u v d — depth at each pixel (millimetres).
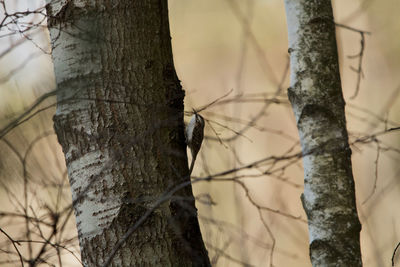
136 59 7047
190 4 22750
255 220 12328
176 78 7383
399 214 13211
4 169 8102
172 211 6934
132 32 7059
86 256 6977
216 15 22594
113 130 6914
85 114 6941
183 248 6934
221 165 9742
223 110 9188
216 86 21203
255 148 17156
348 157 6785
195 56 22469
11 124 5598
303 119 6871
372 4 20047
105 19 7000
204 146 8953
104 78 6953
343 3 20625
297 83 6961
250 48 21031
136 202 6867
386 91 19750
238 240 8688
